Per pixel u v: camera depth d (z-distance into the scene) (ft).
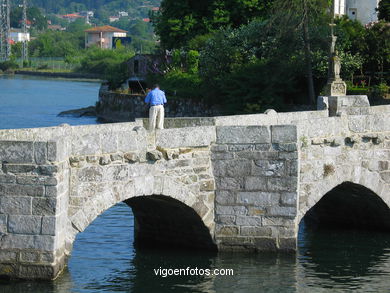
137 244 117.60
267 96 283.59
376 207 128.67
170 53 388.57
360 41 290.97
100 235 123.24
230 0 363.35
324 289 101.09
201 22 373.40
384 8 316.40
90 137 94.07
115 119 361.71
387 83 286.66
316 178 113.70
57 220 89.56
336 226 138.00
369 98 264.52
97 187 94.84
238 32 313.53
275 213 106.22
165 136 100.89
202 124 125.18
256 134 105.60
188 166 103.40
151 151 99.09
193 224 108.99
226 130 105.70
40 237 89.40
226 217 107.04
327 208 137.28
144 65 406.41
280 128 105.29
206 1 372.58
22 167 88.84
